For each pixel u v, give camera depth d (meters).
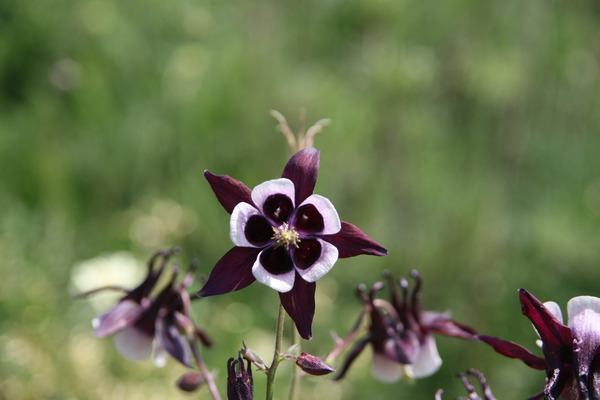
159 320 4.82
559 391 3.47
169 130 11.80
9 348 8.86
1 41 11.91
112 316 4.82
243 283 3.49
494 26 10.44
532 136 10.86
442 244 10.22
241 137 11.53
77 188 11.49
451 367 9.27
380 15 10.30
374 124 10.70
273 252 3.52
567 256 10.45
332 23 11.27
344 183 10.86
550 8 10.46
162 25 12.51
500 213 10.35
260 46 11.64
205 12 12.12
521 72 10.12
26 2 12.02
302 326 3.47
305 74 11.21
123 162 11.73
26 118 11.70
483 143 10.59
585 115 11.13
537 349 9.51
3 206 10.86
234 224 3.41
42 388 8.65
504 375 9.20
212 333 9.76
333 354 4.76
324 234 3.49
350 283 10.34
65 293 9.92
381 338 4.94
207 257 11.06
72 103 11.95
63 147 11.60
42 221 10.93
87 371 8.80
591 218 10.98
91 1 12.28
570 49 10.74
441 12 10.73
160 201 11.52
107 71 12.14
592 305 3.49
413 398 9.20
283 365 9.32
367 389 9.18
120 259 9.57
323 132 10.93
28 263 10.21
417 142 10.67
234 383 3.65
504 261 10.24
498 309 9.82
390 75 10.00
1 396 8.55
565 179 11.12
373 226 10.70
